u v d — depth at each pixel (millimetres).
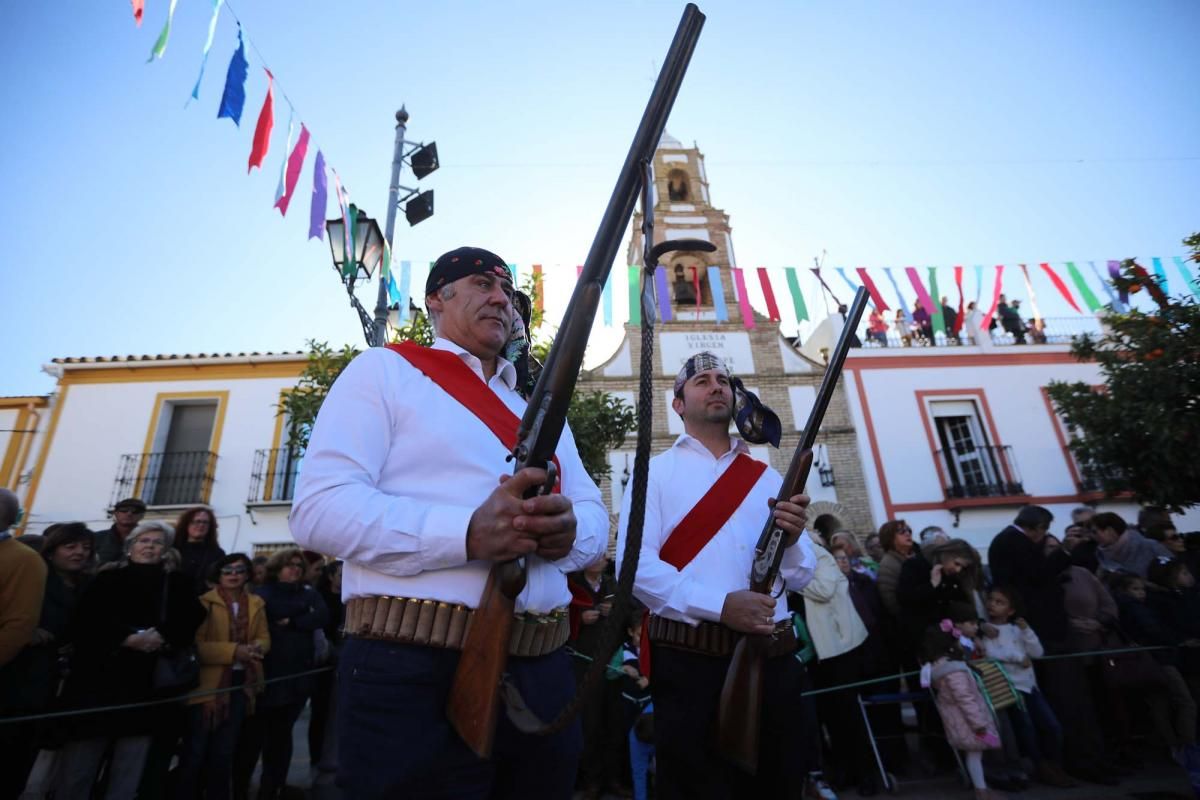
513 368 1563
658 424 12930
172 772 3336
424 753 1066
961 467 12984
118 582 3148
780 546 1871
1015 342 13883
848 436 12930
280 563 4234
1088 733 4172
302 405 7105
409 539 1086
